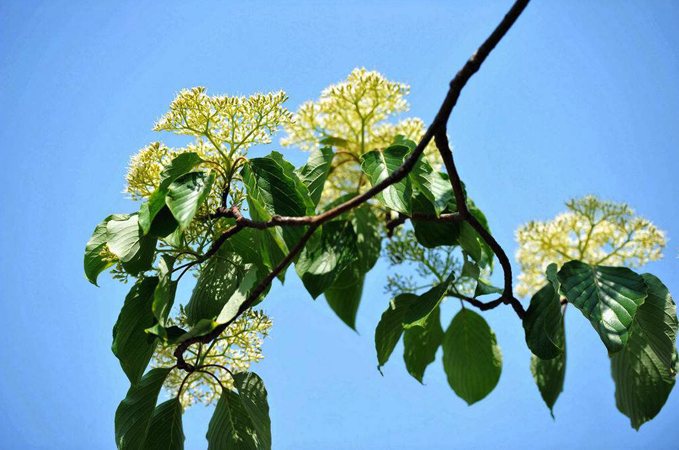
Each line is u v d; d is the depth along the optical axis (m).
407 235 1.16
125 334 0.96
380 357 1.06
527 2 0.85
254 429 1.00
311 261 1.05
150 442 0.98
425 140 0.89
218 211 0.97
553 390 1.11
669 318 0.97
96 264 0.98
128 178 0.99
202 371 0.98
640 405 1.05
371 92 1.16
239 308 0.93
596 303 0.95
